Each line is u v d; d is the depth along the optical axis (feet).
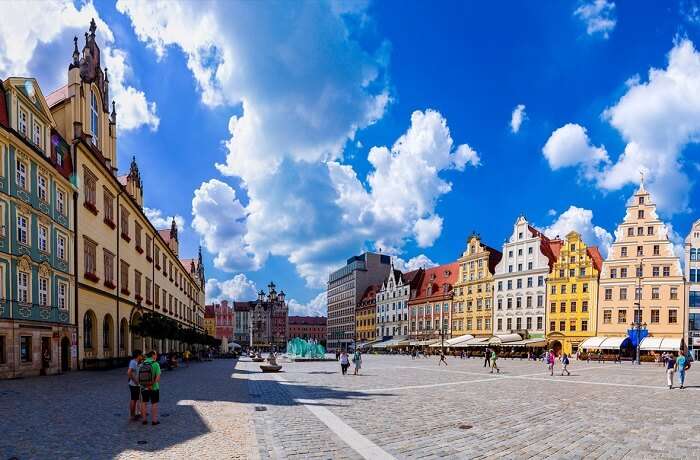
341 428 43.45
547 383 95.91
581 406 60.54
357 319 518.37
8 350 85.97
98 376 96.12
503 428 44.73
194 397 64.18
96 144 138.92
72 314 111.14
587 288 267.39
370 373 124.67
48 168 101.04
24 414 46.68
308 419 47.88
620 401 66.28
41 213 98.43
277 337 599.98
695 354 231.09
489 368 155.02
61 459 30.71
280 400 63.00
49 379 86.53
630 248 255.50
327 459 32.63
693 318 234.58
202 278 430.20
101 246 132.05
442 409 56.54
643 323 245.86
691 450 36.73
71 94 121.60
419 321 398.21
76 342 112.37
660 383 97.91
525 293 296.92
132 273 165.07
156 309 207.92
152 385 42.60
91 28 139.44
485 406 59.67
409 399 66.08
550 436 41.34
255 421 45.85
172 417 46.78
